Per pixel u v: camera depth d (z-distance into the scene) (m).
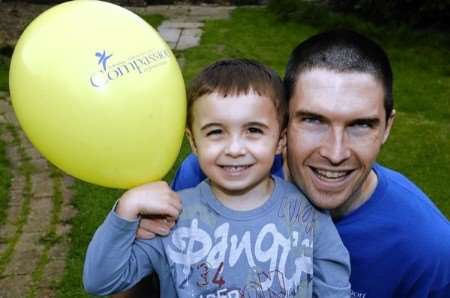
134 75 0.70
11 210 2.02
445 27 4.11
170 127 0.74
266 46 3.77
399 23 4.15
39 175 2.24
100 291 0.76
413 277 0.90
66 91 0.68
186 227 0.79
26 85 0.70
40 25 0.72
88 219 1.95
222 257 0.78
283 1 4.51
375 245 0.88
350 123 0.78
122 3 4.75
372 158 0.80
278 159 0.91
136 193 0.75
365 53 0.78
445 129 2.68
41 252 1.81
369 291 0.91
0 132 2.57
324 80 0.77
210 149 0.78
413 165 2.36
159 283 0.88
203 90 0.78
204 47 3.70
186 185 0.96
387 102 0.81
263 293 0.77
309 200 0.83
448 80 3.31
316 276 0.80
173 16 4.46
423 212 0.89
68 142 0.70
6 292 1.64
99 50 0.69
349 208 0.88
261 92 0.78
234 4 4.93
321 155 0.79
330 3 4.54
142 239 0.79
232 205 0.80
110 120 0.69
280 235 0.79
